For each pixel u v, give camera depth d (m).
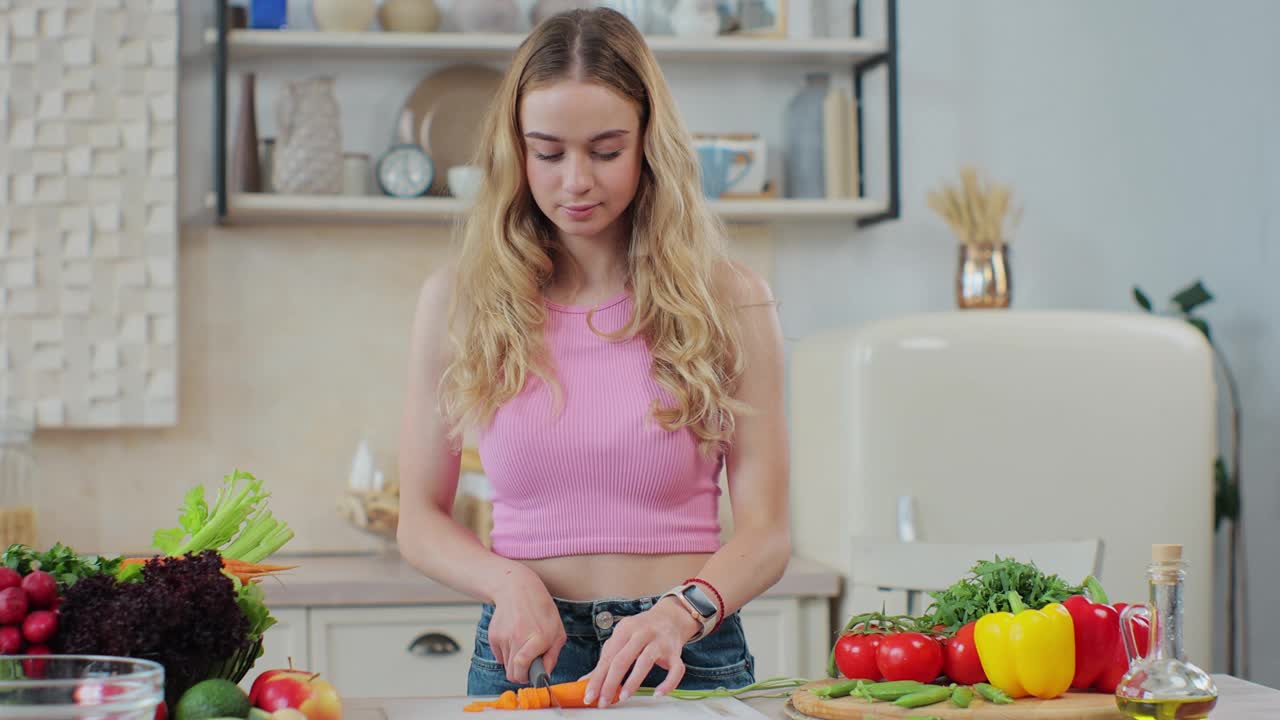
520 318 1.54
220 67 2.74
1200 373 2.65
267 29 2.85
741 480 1.56
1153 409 2.64
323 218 2.95
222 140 2.74
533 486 1.52
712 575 1.41
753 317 1.59
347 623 2.51
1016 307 3.23
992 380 2.62
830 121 3.00
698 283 1.53
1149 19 3.26
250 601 1.18
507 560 1.46
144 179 2.89
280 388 2.98
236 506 1.28
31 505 2.77
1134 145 3.26
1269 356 3.27
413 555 1.52
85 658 1.03
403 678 2.52
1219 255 3.28
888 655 1.28
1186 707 1.12
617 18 1.53
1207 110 3.28
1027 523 2.61
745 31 2.98
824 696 1.27
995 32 3.22
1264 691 1.36
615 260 1.59
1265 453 3.26
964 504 2.61
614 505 1.51
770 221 3.12
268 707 1.12
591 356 1.54
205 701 1.06
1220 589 3.25
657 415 1.49
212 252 2.96
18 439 2.77
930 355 2.61
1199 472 2.65
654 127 1.52
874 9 3.13
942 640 1.31
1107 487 2.63
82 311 2.88
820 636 2.61
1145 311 3.12
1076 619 1.27
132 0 2.88
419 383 1.61
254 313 2.97
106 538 2.93
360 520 2.83
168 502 2.95
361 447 2.88
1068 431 2.62
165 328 2.89
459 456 1.64
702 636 1.40
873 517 2.60
